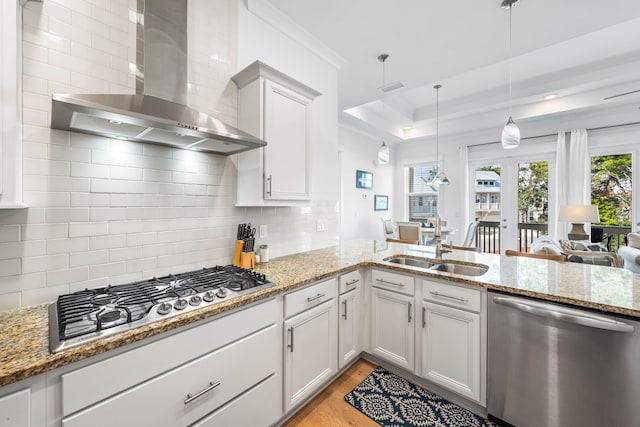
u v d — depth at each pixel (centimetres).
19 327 98
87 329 94
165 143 151
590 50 326
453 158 592
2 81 95
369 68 295
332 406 171
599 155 442
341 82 329
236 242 186
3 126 95
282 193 187
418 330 182
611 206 436
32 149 116
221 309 117
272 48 218
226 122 186
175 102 141
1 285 111
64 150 125
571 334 126
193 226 170
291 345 153
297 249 243
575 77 380
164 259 157
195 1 172
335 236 284
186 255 167
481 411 162
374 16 217
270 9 208
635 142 411
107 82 136
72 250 127
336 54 267
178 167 163
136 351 95
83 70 129
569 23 222
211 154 179
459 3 202
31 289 117
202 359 114
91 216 132
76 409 84
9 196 97
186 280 150
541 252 276
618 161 429
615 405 117
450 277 164
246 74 181
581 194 445
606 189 439
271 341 143
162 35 142
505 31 233
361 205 568
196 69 172
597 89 396
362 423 158
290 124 192
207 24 178
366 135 570
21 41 112
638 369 112
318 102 261
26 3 115
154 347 100
